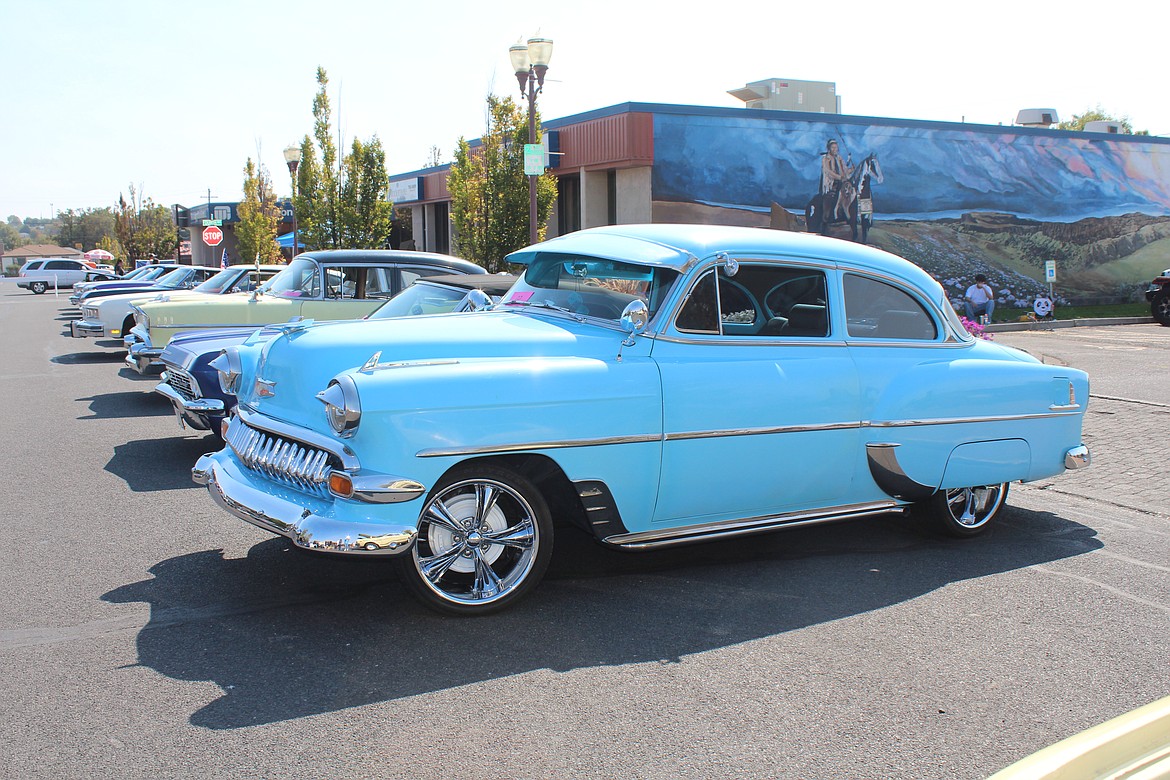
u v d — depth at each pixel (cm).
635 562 554
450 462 430
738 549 584
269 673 392
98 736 338
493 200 1756
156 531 592
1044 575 539
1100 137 2514
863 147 2191
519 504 461
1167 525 649
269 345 500
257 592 487
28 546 560
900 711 369
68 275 5256
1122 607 488
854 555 575
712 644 432
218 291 1395
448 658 410
